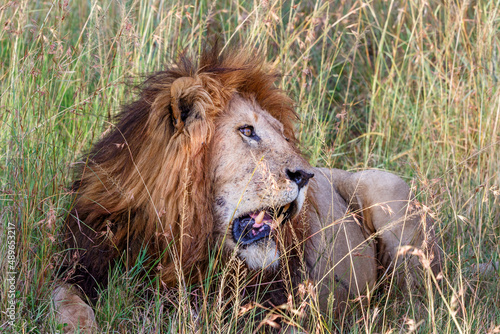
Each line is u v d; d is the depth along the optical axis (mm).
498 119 11781
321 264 7680
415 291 8227
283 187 6465
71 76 10242
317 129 10969
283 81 10703
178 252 6578
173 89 6379
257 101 7230
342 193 9211
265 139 6695
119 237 6719
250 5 12695
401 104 12859
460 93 12148
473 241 9109
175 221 6551
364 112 13328
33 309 6531
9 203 7531
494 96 11898
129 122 7062
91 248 6832
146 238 6656
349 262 8141
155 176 6566
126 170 6715
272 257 6695
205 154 6543
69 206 7309
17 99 8812
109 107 9297
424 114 12195
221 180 6578
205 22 11422
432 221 9328
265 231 6688
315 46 14000
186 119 6527
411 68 13695
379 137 12062
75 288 6828
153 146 6594
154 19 12703
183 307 6199
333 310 7516
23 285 6680
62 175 7816
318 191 8359
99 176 6867
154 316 6555
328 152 8953
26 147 8141
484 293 8148
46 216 7176
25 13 10492
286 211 6727
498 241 9180
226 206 6574
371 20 14438
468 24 13992
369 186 8867
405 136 12320
